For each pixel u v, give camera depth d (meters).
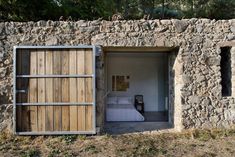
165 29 8.80
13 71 8.46
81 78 8.57
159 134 8.84
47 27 8.68
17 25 8.66
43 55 8.55
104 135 8.62
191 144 7.92
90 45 8.58
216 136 8.38
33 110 8.54
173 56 9.86
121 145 7.86
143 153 7.36
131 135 8.79
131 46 8.78
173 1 23.62
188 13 21.53
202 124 8.84
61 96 8.57
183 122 8.80
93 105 8.55
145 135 8.77
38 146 7.89
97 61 8.74
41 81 8.55
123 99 12.16
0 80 8.61
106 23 8.74
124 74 12.88
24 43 8.63
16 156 7.20
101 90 8.92
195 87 8.85
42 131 8.52
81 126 8.56
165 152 7.43
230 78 9.09
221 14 20.50
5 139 8.23
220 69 9.01
